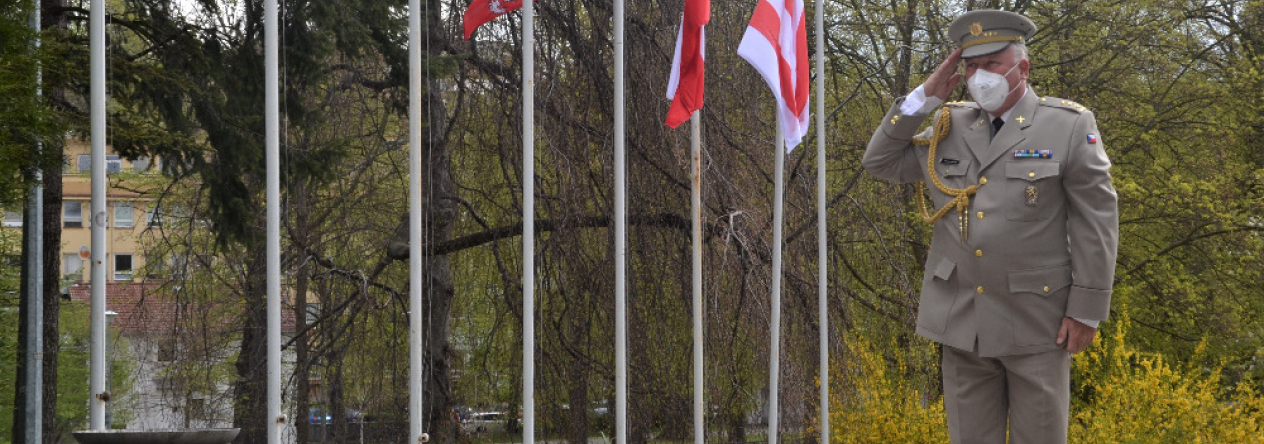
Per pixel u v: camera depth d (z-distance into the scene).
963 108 4.55
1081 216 4.21
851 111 14.07
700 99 5.97
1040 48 16.72
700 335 5.98
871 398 8.88
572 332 9.34
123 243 17.48
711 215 8.88
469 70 10.36
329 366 11.62
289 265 11.43
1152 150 17.23
